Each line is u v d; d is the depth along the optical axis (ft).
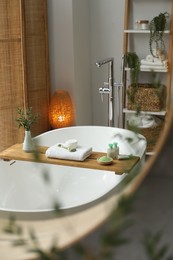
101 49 14.24
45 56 13.51
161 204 1.87
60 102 13.38
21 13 12.39
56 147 10.62
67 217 2.86
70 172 11.52
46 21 13.35
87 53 14.29
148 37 13.33
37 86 13.39
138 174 1.99
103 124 14.92
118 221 1.86
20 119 10.83
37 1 12.96
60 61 13.71
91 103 14.87
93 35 14.24
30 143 10.73
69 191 11.32
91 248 2.15
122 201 1.87
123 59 12.37
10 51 12.67
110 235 1.86
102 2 13.84
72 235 2.42
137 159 9.81
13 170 10.52
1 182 10.28
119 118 13.06
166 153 1.83
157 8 13.09
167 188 1.85
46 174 2.56
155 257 1.89
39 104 13.53
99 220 2.23
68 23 13.32
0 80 12.80
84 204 7.32
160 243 1.92
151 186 1.87
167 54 13.15
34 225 3.15
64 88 13.88
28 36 12.87
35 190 10.56
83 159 10.19
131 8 13.34
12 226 2.21
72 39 13.41
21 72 12.87
